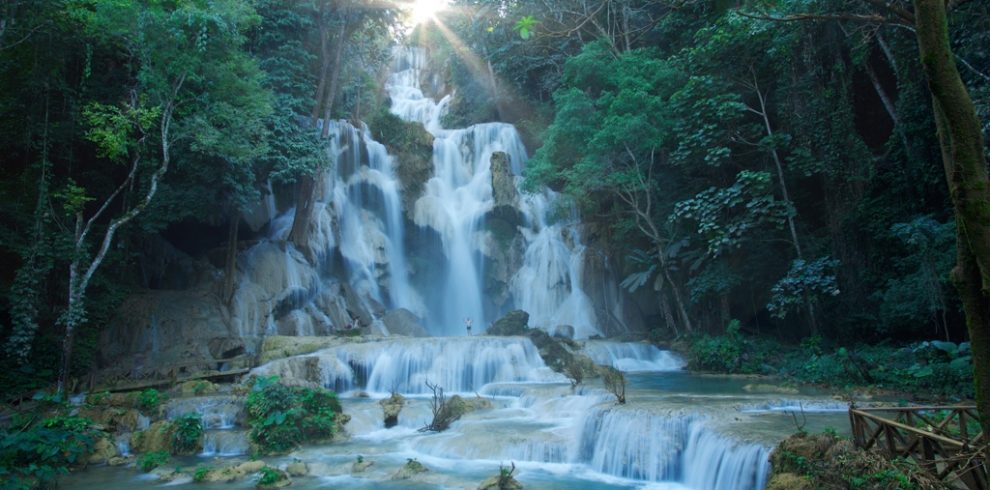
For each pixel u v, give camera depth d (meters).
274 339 21.03
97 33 17.81
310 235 27.36
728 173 26.20
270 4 27.05
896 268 20.78
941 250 18.19
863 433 8.31
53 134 19.62
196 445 13.29
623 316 29.03
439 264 31.12
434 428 14.55
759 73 25.23
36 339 18.03
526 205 31.30
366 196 30.05
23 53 18.89
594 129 25.84
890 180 21.66
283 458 12.52
